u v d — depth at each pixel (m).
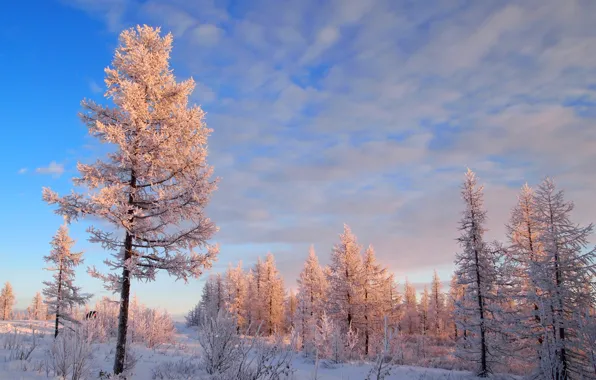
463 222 21.88
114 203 11.18
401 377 16.11
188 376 9.12
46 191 10.88
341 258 32.97
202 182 11.98
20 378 6.83
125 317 11.05
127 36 13.16
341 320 30.92
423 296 62.06
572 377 13.77
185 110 12.54
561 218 17.14
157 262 11.94
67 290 27.16
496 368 20.97
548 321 14.93
